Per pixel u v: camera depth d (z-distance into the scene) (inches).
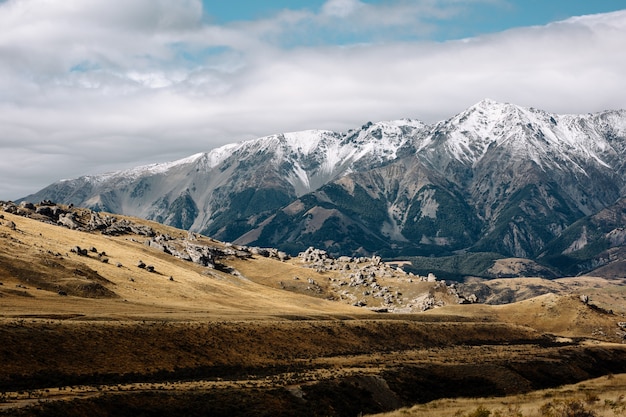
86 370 5012.3
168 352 5861.2
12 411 3690.9
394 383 5866.1
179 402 4407.0
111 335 5733.3
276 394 4869.6
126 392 4399.6
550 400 4623.5
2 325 5152.6
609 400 4028.1
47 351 5059.1
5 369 4626.0
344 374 5841.5
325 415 4778.5
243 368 6063.0
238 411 4488.2
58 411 3853.3
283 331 7682.1
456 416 3855.8
